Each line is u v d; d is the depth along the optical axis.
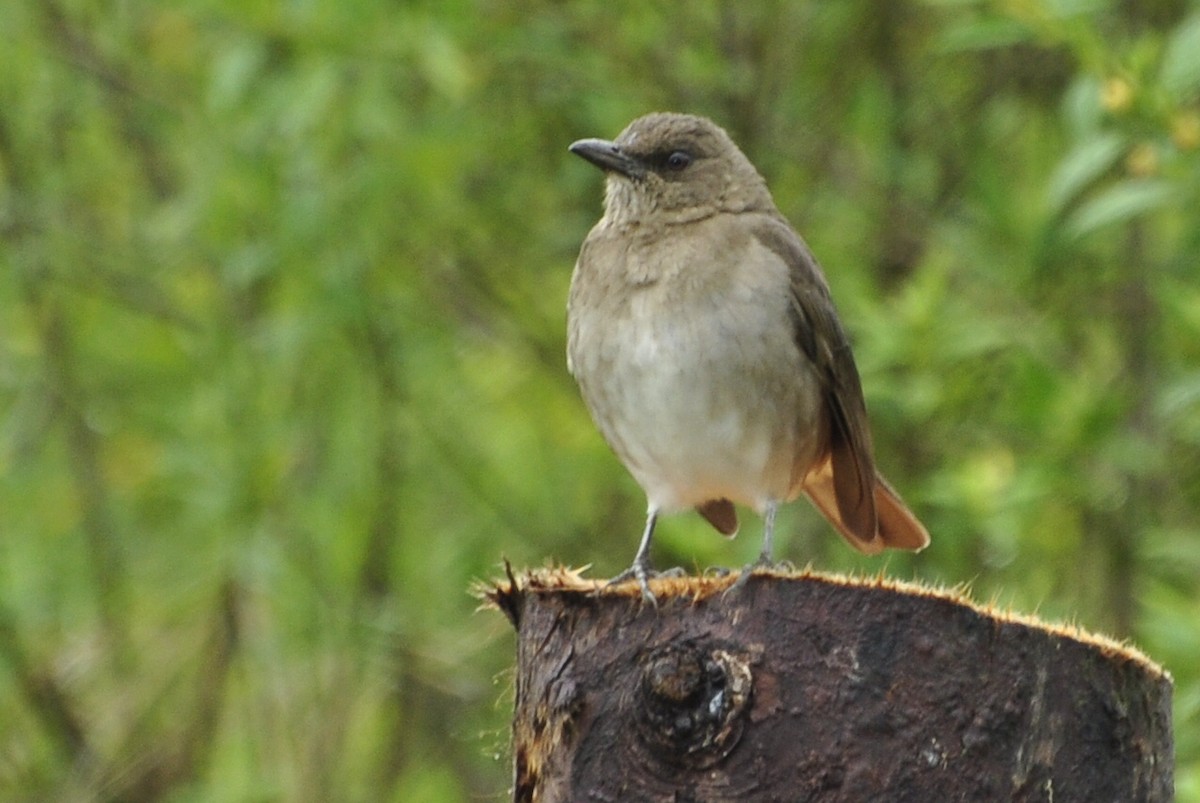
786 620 6.24
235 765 14.25
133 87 14.54
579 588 6.58
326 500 14.17
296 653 14.34
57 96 14.55
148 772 14.80
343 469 14.45
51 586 14.69
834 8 14.33
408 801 14.64
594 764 6.36
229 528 13.86
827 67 14.71
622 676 6.39
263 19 12.73
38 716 14.80
